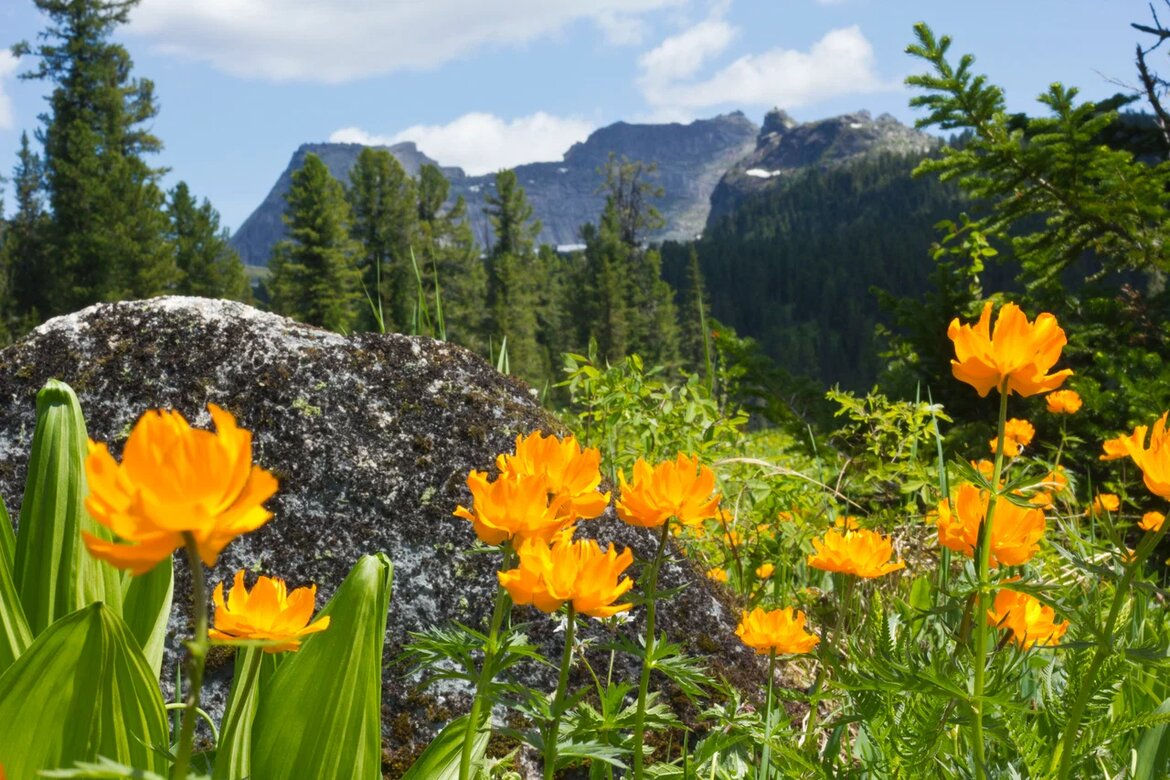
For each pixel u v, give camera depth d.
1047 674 2.26
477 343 68.19
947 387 7.14
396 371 2.81
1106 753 1.94
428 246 64.38
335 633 1.44
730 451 4.75
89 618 1.31
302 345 2.78
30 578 1.62
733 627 2.78
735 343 6.44
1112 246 6.50
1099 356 6.07
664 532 1.70
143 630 1.74
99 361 2.65
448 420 2.74
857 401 4.91
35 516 1.63
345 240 60.09
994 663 1.74
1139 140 7.17
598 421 4.53
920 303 7.36
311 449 2.59
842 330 161.88
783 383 6.37
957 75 6.24
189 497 0.72
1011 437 4.19
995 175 6.43
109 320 2.73
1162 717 1.56
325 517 2.51
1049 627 1.79
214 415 0.78
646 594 1.71
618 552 2.73
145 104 58.88
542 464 1.51
